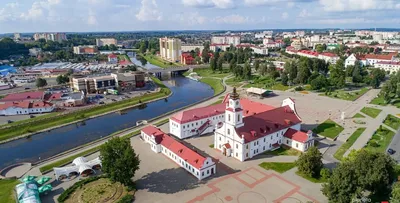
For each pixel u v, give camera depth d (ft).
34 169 331.98
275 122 375.25
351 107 538.88
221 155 349.41
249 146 334.85
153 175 304.71
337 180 228.22
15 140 458.50
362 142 377.09
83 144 435.12
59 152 409.69
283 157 340.59
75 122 534.78
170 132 428.56
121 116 575.79
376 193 249.75
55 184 292.40
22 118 541.75
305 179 290.15
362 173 234.17
